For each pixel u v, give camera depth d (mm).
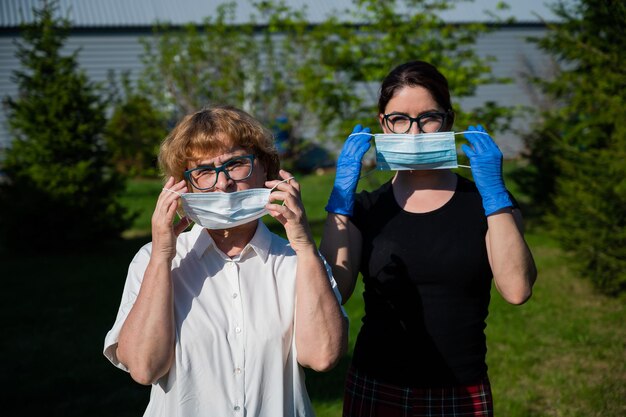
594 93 6676
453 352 2256
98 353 5566
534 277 2275
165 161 2104
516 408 4168
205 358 1915
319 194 14523
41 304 7098
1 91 17922
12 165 10234
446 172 2465
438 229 2320
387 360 2307
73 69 10719
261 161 2111
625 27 6160
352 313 6258
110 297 7340
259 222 2113
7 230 10047
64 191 9961
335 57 10258
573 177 7039
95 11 19031
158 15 19219
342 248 2318
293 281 2047
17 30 17922
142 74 14758
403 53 9656
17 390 4766
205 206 1924
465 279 2277
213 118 2021
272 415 1917
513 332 5660
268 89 14938
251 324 1961
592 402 4230
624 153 6254
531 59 20188
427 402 2258
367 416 2320
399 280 2307
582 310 6297
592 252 6617
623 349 5215
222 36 14016
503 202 2229
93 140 10508
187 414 1892
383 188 2502
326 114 10719
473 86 10062
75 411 4402
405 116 2354
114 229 10320
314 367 1953
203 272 2027
